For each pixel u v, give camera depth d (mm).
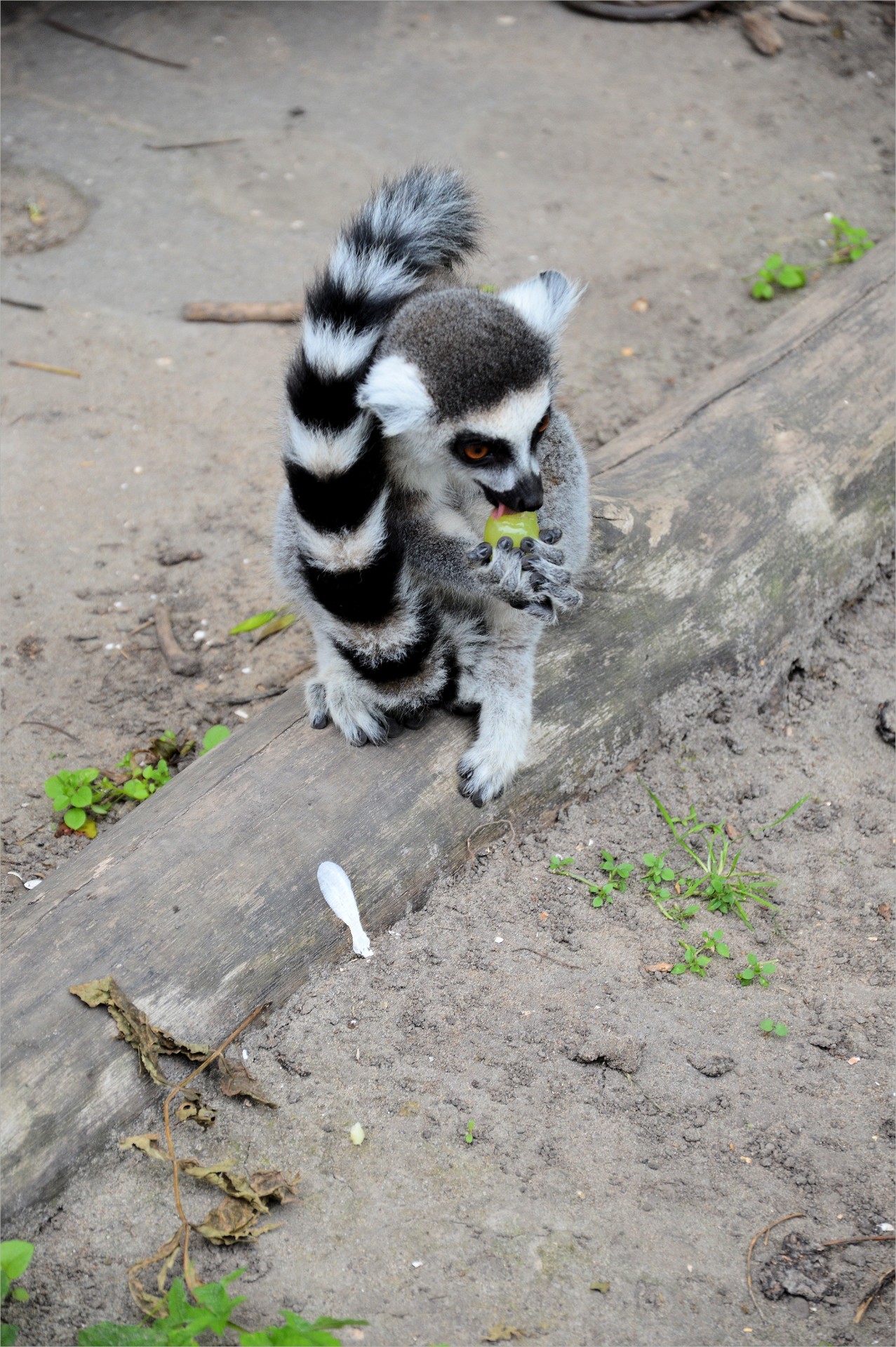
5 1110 1962
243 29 3512
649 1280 1943
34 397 2461
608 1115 1999
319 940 2039
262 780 2064
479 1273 1946
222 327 2541
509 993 2045
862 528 2248
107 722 2227
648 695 2158
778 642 2207
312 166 2930
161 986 2000
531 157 2980
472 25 3562
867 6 3592
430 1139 1989
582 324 2545
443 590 2139
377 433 2076
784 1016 2039
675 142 3059
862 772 2172
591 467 2219
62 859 2148
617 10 3555
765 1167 1980
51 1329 1936
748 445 2234
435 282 2148
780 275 2572
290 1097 2004
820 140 3086
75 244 2666
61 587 2312
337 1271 1949
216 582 2320
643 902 2094
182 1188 1975
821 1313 1934
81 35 3426
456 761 2094
